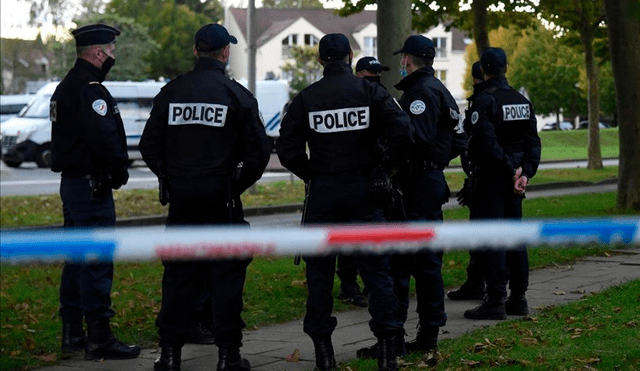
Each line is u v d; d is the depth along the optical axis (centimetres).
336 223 909
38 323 1217
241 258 917
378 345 902
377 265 901
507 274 1202
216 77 921
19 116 5134
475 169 1159
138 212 2711
